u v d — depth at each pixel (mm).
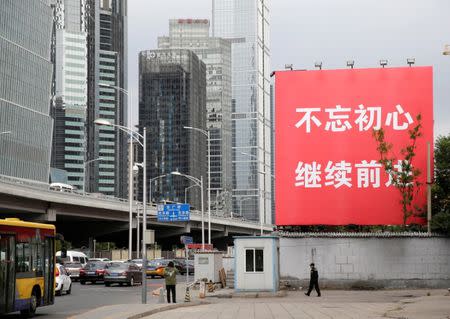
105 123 45156
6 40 170500
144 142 37844
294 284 40812
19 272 24375
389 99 42781
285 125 43438
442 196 42938
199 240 149625
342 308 27156
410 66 42750
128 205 98938
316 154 43156
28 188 73188
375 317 22359
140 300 36875
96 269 55906
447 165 44469
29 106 181875
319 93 43344
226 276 50781
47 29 193125
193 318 23641
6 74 170625
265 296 37312
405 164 41906
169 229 119250
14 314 27547
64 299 38031
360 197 42688
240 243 39438
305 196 43062
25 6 180875
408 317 21281
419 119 42312
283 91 43625
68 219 95750
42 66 189625
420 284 40031
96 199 89500
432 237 40219
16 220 24656
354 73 43188
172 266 32156
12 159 171625
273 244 39188
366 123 42844
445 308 24781
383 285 40219
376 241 40531
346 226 46750
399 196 42469
